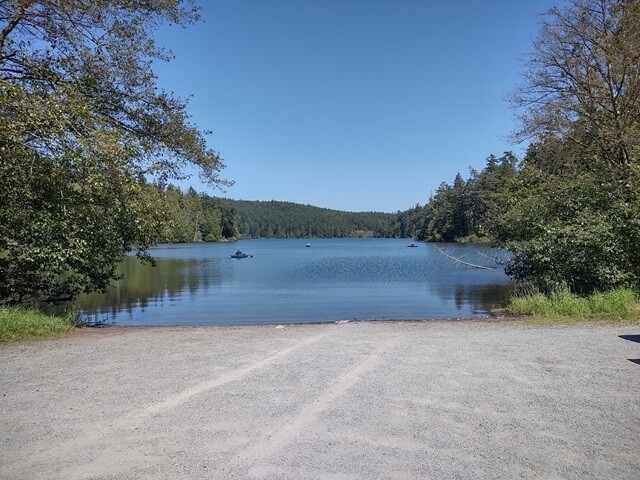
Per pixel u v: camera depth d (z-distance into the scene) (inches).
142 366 258.2
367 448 150.9
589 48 657.0
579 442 155.2
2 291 469.1
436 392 205.0
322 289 947.3
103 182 414.9
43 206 438.9
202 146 563.8
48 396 205.5
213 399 198.2
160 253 2815.0
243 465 140.2
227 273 1396.4
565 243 526.9
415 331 370.3
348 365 253.1
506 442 155.2
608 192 560.4
